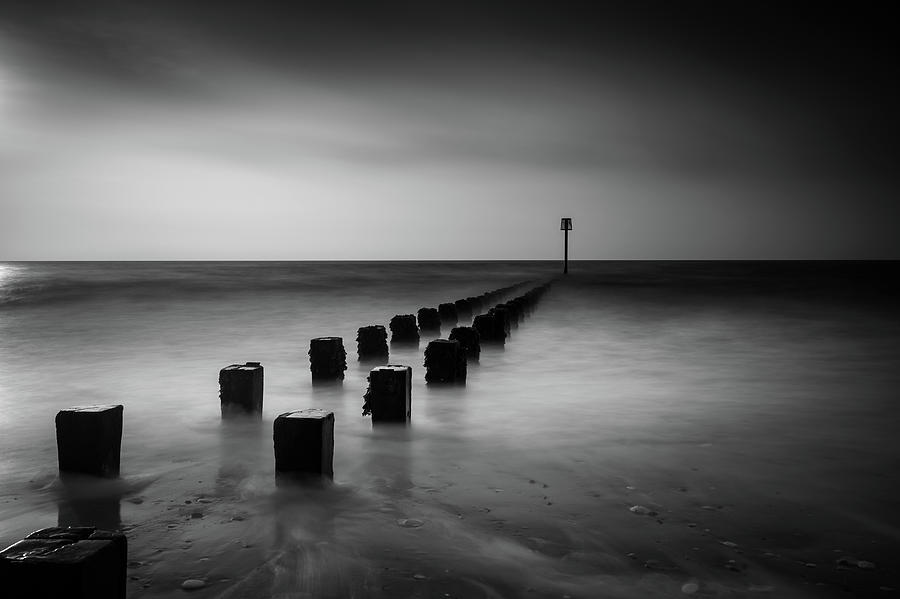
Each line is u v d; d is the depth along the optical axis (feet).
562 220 195.31
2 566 7.98
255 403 24.80
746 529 14.99
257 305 91.09
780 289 132.46
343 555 13.43
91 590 8.12
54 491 17.06
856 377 37.55
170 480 18.13
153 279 170.40
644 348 50.19
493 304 82.69
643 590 12.10
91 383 34.78
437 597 11.73
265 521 15.19
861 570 12.98
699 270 309.01
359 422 25.23
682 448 22.15
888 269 326.44
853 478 18.88
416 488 17.74
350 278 188.24
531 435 23.79
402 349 46.32
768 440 23.25
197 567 12.84
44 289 123.24
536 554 13.58
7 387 33.78
